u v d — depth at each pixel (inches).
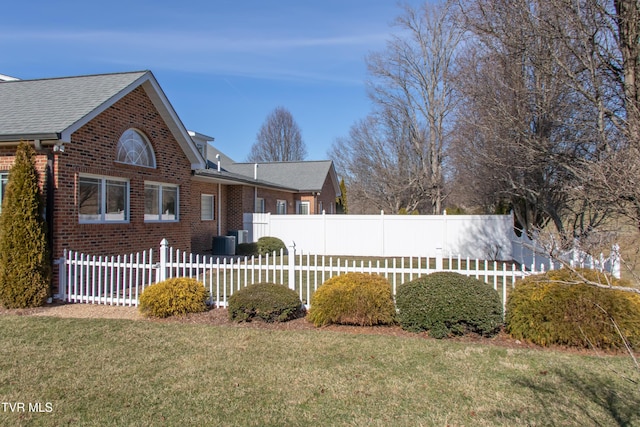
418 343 223.1
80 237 349.7
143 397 157.2
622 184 162.2
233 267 305.3
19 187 308.0
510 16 295.1
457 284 238.2
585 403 152.8
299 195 1080.2
